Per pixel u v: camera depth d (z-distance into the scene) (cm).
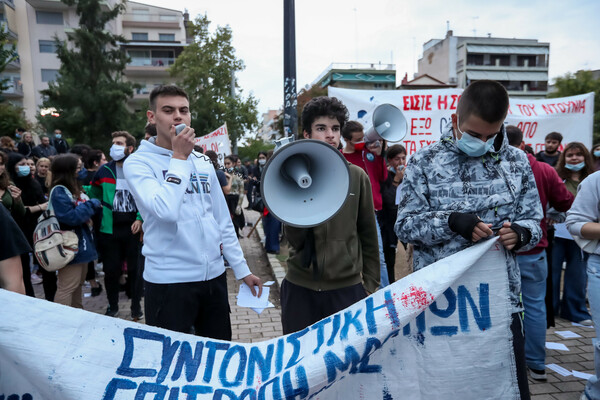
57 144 1377
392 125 431
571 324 433
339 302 221
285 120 511
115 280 446
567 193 324
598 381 258
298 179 186
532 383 314
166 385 165
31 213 594
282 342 182
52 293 445
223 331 233
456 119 193
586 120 696
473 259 182
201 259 217
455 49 5366
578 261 431
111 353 162
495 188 188
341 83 5028
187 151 206
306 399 169
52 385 152
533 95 5500
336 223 221
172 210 194
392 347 189
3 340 150
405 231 199
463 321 191
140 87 3120
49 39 3828
